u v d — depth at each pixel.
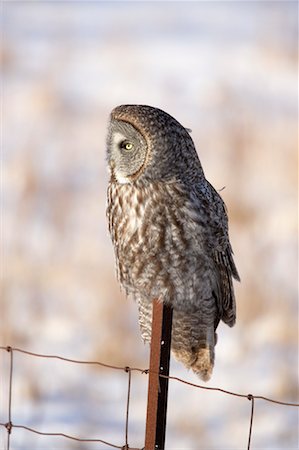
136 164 7.82
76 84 29.88
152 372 6.38
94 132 24.41
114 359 12.62
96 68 32.09
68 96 28.31
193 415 10.68
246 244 16.73
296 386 11.80
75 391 11.84
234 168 20.59
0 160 21.83
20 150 22.47
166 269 8.07
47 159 22.05
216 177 20.20
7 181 20.52
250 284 14.60
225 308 8.63
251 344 13.48
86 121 25.44
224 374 12.50
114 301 14.10
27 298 14.59
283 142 22.19
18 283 15.09
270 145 22.00
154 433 6.36
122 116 7.86
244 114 24.58
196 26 39.78
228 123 23.62
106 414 11.15
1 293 14.44
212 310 8.55
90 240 17.19
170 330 6.45
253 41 35.56
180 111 26.22
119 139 7.87
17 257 16.09
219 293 8.50
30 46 34.44
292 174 20.66
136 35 37.66
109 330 13.14
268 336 13.71
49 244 16.83
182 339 8.73
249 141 22.11
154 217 7.85
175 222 7.88
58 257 16.28
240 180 20.14
